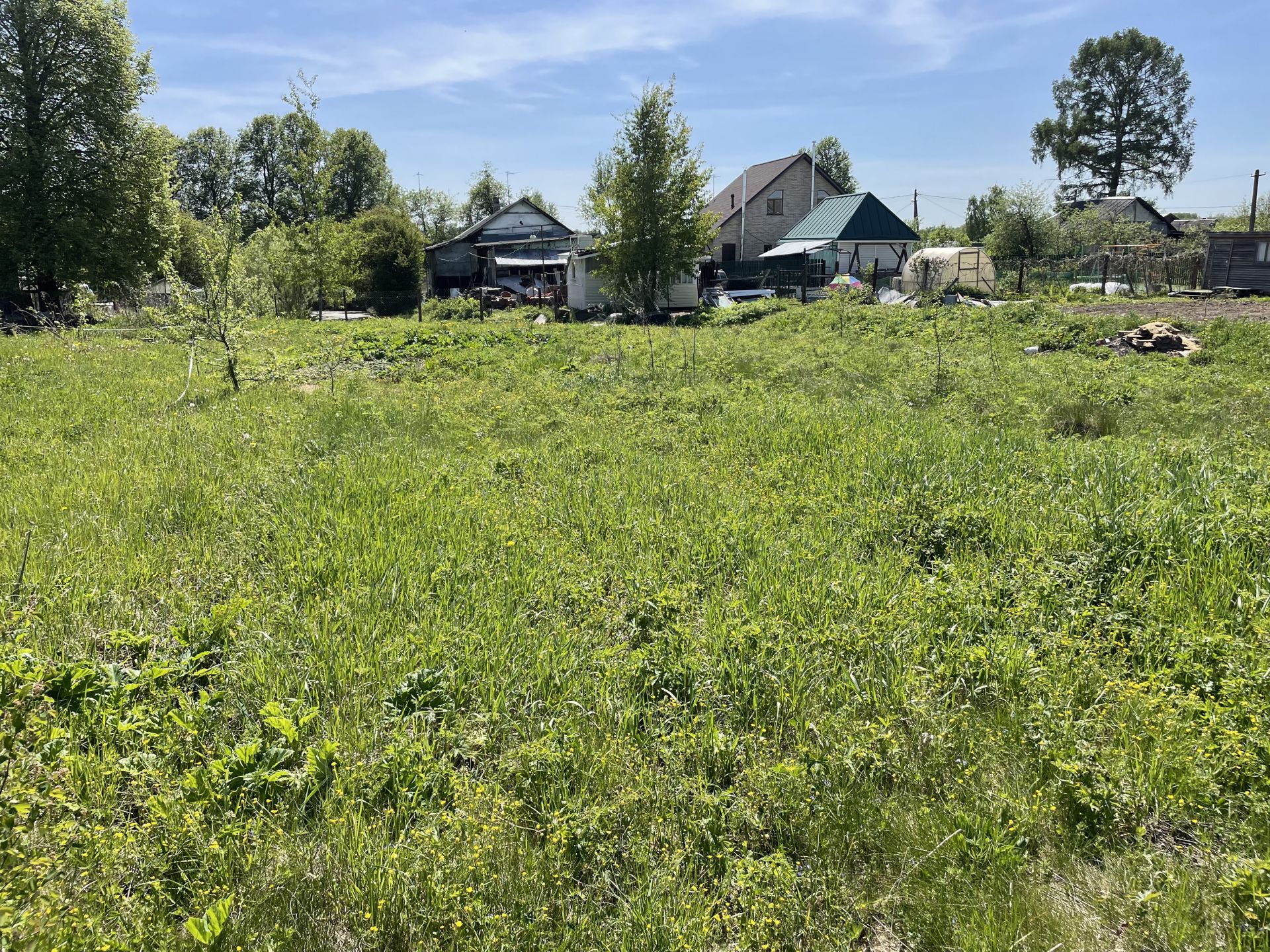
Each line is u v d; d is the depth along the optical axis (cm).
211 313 1179
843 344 1680
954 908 264
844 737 339
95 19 3023
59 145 2969
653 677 383
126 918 246
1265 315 1942
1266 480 583
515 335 2152
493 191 8094
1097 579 473
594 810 291
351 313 3816
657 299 3016
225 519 593
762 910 256
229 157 8269
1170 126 6450
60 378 1248
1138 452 704
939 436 805
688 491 653
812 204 4562
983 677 385
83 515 568
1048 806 302
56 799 284
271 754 315
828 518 591
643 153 2880
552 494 653
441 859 267
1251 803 293
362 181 7338
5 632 407
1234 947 245
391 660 386
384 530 548
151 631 430
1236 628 405
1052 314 1861
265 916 253
